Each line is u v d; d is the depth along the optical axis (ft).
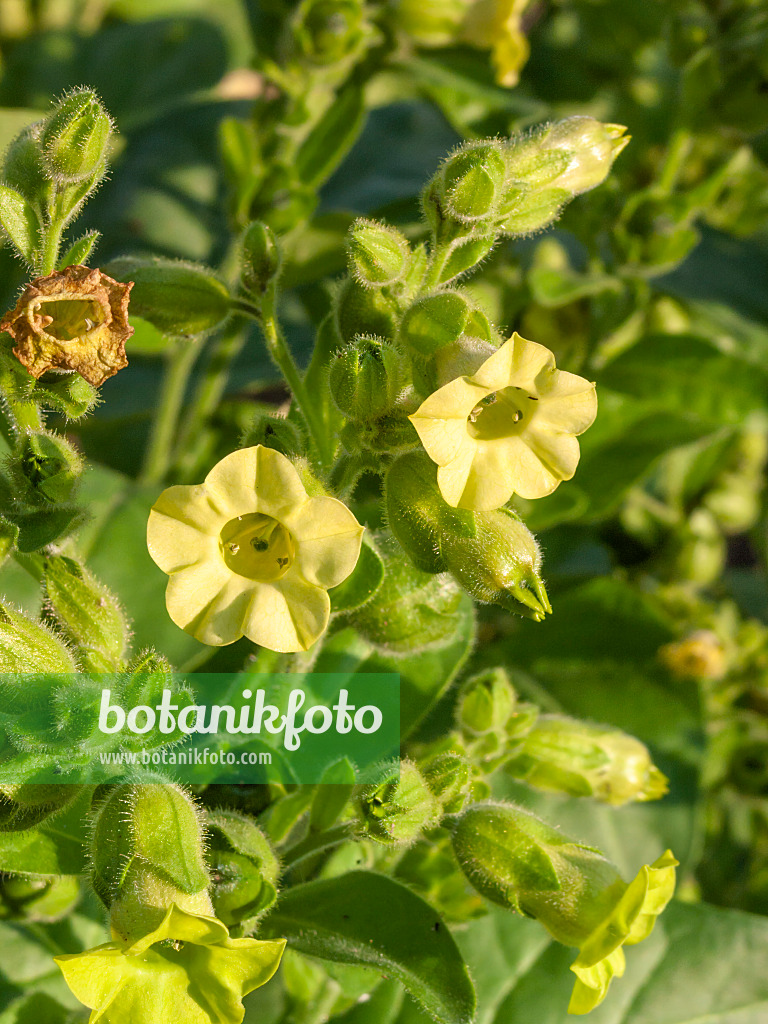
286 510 0.81
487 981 1.07
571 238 1.55
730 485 1.54
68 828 0.88
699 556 1.47
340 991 0.95
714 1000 1.08
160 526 0.81
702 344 1.26
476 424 0.84
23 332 0.85
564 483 1.19
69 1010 1.00
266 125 1.25
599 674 1.28
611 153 0.95
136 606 1.11
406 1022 1.02
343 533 0.81
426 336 0.85
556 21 1.62
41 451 0.86
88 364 0.85
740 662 1.37
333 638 0.97
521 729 0.95
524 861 0.87
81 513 0.87
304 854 0.90
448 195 0.89
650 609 1.30
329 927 0.87
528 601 0.84
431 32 1.24
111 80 1.57
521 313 1.36
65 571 0.87
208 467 1.29
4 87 1.55
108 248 1.62
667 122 1.53
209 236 1.66
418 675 0.97
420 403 0.86
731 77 1.21
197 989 0.80
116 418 1.43
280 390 1.74
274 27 1.33
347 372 0.84
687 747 1.23
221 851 0.84
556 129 0.95
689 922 1.10
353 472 0.88
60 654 0.85
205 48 1.59
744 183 1.40
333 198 1.56
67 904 0.95
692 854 1.17
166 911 0.80
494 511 0.85
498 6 1.21
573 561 1.43
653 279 1.43
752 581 1.73
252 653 0.97
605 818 1.17
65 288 0.84
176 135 1.73
